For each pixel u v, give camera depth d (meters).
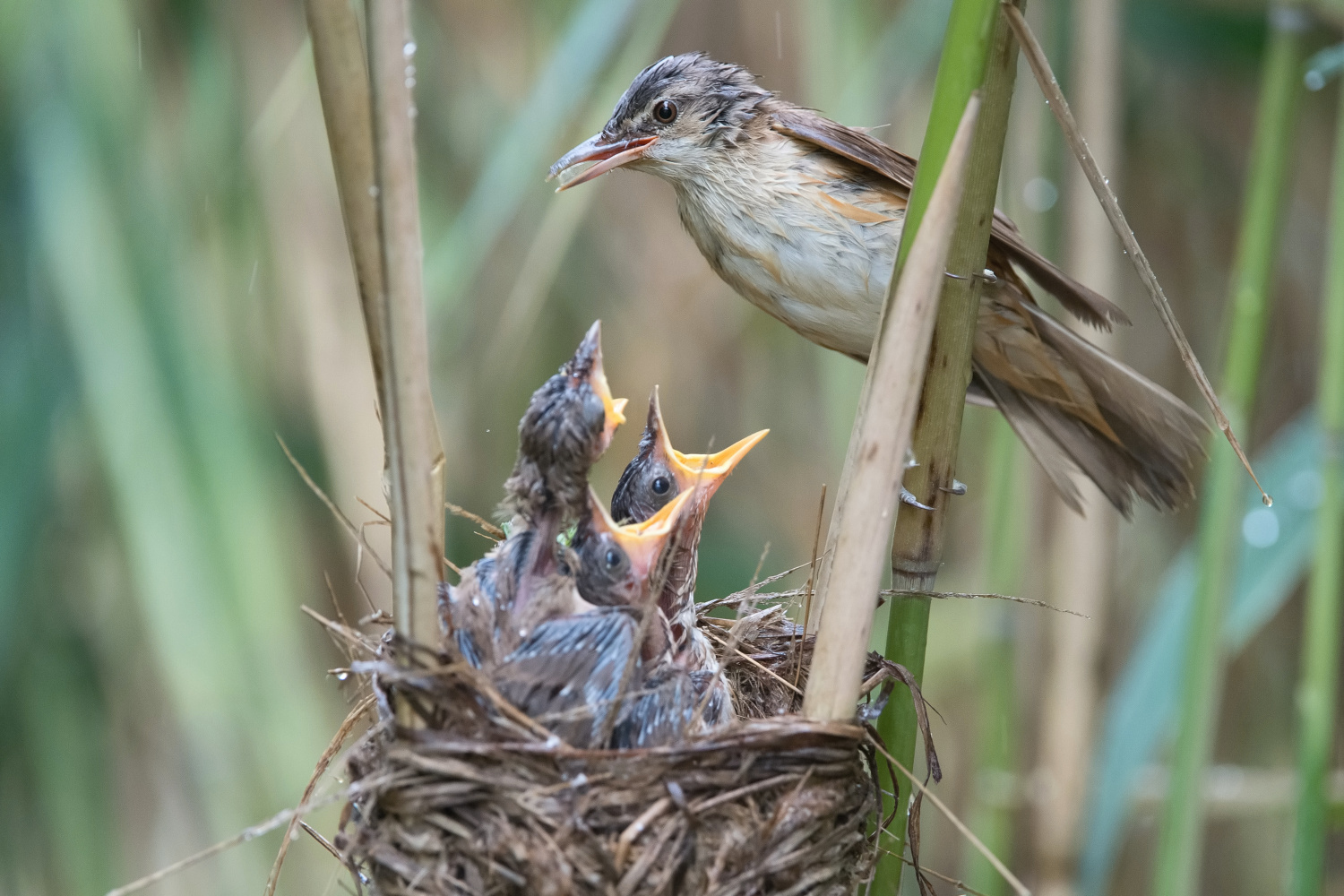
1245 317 3.58
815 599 3.51
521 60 3.73
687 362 3.78
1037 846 3.63
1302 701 3.58
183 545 3.62
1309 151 3.79
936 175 3.45
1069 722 3.63
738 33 3.78
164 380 3.63
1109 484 3.58
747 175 3.58
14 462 3.63
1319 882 3.58
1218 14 3.70
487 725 3.46
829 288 3.58
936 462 3.49
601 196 3.78
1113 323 3.55
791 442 3.79
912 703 3.49
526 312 3.67
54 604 3.68
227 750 3.63
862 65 3.68
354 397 3.68
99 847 3.68
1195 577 3.59
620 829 3.46
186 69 3.68
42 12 3.63
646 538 3.52
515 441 3.74
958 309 3.48
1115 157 3.62
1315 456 3.61
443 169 3.73
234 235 3.68
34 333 3.63
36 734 3.68
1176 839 3.58
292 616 3.64
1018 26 3.45
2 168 3.63
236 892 3.63
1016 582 3.63
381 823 3.46
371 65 3.43
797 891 3.46
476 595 3.49
